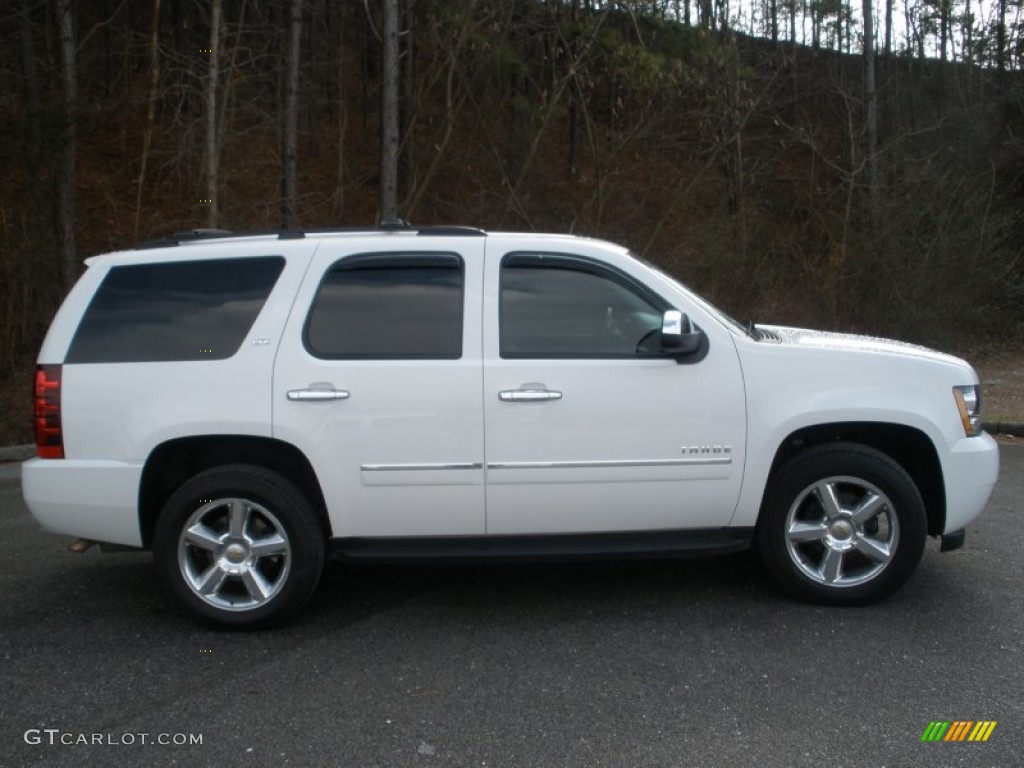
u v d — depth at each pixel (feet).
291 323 14.11
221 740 10.84
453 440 13.88
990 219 55.01
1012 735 10.72
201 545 14.08
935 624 13.99
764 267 53.11
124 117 56.34
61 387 14.10
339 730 11.03
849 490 14.62
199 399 13.87
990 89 70.28
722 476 14.17
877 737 10.68
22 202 39.11
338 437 13.85
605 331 14.35
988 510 20.92
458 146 55.98
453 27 49.24
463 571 17.02
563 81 50.34
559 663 12.84
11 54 46.80
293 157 43.42
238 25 48.70
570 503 14.10
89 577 17.15
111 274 14.61
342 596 15.78
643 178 58.90
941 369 14.55
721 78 53.26
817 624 14.05
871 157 53.36
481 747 10.58
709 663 12.72
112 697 12.01
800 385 14.17
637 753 10.39
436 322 14.19
